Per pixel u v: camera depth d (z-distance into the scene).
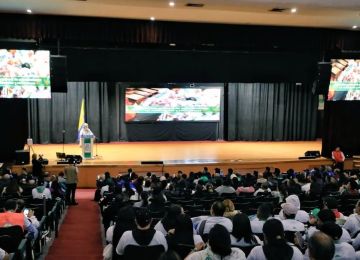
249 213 8.38
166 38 15.22
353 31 16.50
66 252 7.85
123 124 24.78
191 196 10.14
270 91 26.19
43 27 14.40
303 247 5.15
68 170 13.89
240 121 26.12
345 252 4.19
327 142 20.30
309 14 12.82
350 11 12.15
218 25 15.49
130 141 24.92
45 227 8.48
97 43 16.36
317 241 3.05
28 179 12.66
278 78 17.70
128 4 11.65
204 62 17.20
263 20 14.78
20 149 18.58
